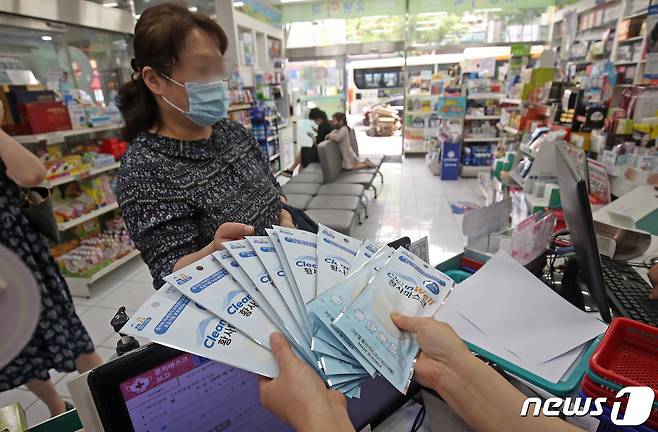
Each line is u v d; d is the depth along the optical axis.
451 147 6.35
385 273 0.66
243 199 1.25
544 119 3.84
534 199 2.59
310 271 0.62
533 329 0.77
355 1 7.77
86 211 3.23
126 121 1.19
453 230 4.32
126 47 3.80
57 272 1.69
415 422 0.82
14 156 1.39
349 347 0.51
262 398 0.50
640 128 2.45
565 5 6.93
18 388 2.18
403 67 7.96
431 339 0.57
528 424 0.51
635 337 0.71
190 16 1.11
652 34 2.60
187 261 0.90
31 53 3.00
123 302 3.06
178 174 1.08
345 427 0.44
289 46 8.34
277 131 6.92
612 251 1.35
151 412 0.54
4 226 1.47
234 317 0.54
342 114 5.79
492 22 7.45
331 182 4.74
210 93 1.15
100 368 0.49
